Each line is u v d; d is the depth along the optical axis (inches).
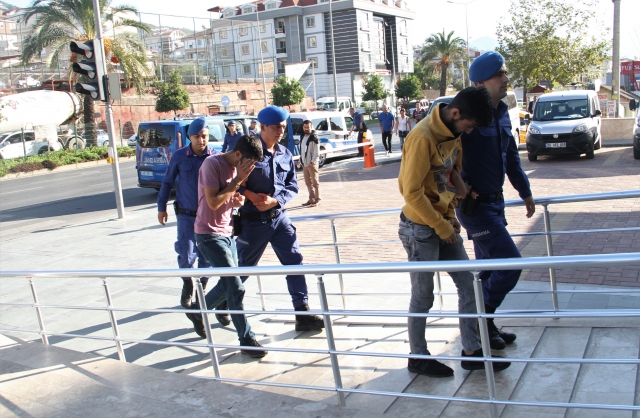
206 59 2160.4
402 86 2829.7
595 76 1305.4
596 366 146.2
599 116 711.7
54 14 1230.3
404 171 135.9
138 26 1328.7
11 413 134.6
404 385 147.7
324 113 818.8
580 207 373.7
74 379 150.2
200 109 1958.7
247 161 169.3
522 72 1272.1
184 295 220.2
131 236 418.0
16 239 449.7
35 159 1153.4
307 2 3088.1
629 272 227.6
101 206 599.5
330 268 121.5
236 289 180.2
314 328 195.5
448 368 148.6
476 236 153.7
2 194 791.1
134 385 144.2
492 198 151.4
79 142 1365.7
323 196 529.0
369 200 483.5
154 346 197.5
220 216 185.0
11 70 1657.2
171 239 395.2
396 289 235.9
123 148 1323.8
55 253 384.2
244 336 178.7
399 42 3516.2
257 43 2726.4
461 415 130.0
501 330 174.4
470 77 153.9
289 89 2096.5
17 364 163.3
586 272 232.5
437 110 132.0
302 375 161.5
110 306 161.6
